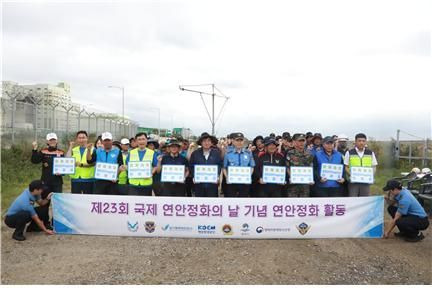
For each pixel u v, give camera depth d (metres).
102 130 27.72
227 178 6.51
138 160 6.73
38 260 5.15
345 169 6.95
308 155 6.87
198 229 6.22
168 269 4.88
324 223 6.23
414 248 5.83
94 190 6.95
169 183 6.81
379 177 13.59
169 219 6.23
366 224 6.28
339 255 5.48
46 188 6.53
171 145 6.65
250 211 6.18
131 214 6.26
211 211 6.20
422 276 4.75
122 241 6.05
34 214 6.12
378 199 6.27
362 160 6.75
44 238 6.16
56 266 4.94
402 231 6.25
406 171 14.27
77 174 6.93
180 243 5.97
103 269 4.86
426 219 6.08
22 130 16.30
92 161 6.94
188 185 7.75
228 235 6.21
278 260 5.25
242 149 6.72
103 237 6.25
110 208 6.28
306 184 6.81
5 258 5.20
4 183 10.95
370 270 4.93
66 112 20.92
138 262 5.12
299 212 6.20
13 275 4.62
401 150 15.54
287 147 8.59
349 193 7.01
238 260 5.23
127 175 7.02
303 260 5.26
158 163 6.91
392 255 5.50
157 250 5.62
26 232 6.50
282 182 6.54
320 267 5.01
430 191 8.18
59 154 7.16
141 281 4.48
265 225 6.19
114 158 6.89
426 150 14.58
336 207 6.23
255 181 6.88
